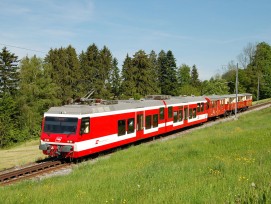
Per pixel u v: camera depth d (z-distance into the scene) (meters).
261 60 110.50
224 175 11.20
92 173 15.16
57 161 20.72
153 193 9.51
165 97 34.19
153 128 30.05
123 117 25.34
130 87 76.88
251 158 14.59
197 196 8.53
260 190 8.05
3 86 62.47
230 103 52.38
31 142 54.94
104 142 23.03
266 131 25.53
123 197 9.49
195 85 128.00
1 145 53.06
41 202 9.66
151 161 16.75
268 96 106.50
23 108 59.19
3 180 16.61
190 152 18.38
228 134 25.92
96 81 81.75
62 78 76.19
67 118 20.98
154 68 112.38
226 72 119.19
